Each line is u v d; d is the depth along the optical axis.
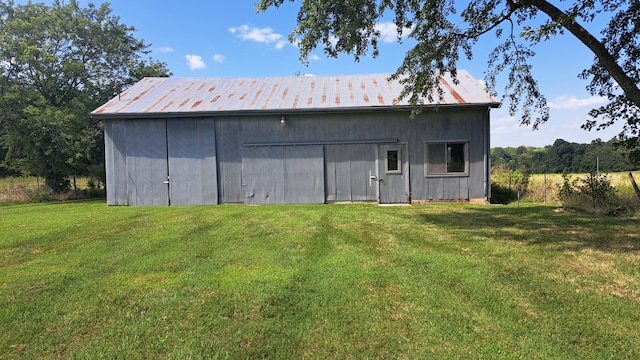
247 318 3.28
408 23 8.03
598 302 3.54
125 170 12.08
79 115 16.42
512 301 3.57
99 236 6.68
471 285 3.97
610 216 8.07
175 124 11.93
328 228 7.18
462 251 5.36
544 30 5.64
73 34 18.77
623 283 4.02
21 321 3.28
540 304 3.50
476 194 11.46
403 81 9.03
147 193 12.05
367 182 11.70
